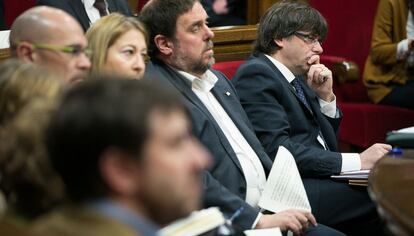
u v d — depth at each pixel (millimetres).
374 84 11453
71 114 2773
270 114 7359
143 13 6750
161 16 6637
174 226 4242
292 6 7699
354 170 7328
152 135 2777
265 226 6199
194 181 2879
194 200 2885
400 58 11188
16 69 3727
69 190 2846
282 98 7520
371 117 10945
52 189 3127
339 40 11695
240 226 6160
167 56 6715
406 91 11172
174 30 6621
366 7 11711
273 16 7723
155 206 2818
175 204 2826
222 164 6496
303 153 7305
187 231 4285
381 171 4766
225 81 7184
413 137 5387
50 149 2832
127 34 5934
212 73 6973
